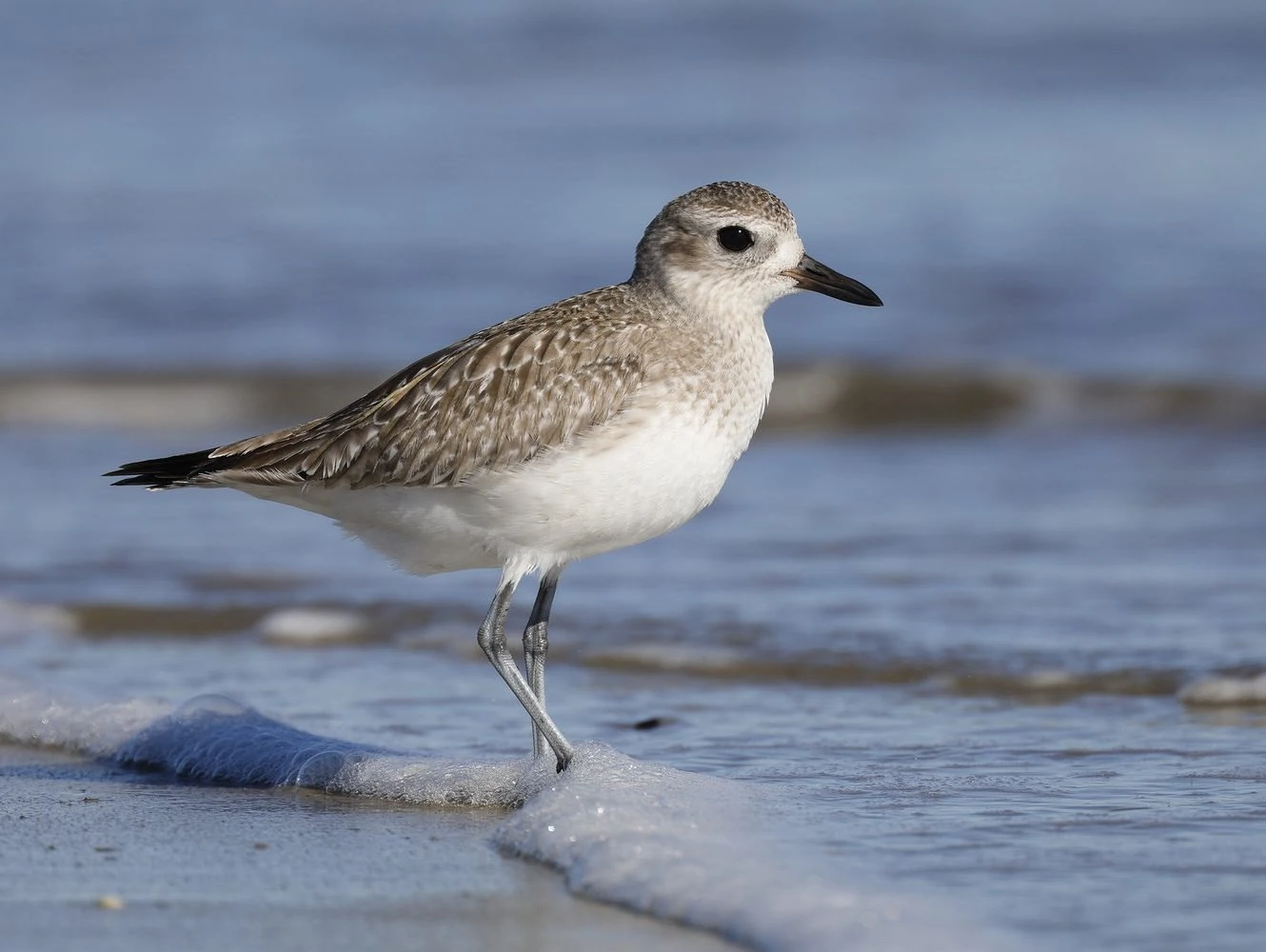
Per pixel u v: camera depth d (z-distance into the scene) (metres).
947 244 27.66
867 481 18.41
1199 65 40.25
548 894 7.86
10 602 14.20
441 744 10.66
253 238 28.81
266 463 9.60
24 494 18.12
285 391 22.58
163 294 25.97
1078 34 44.00
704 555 15.36
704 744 10.45
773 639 12.82
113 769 10.59
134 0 49.81
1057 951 6.82
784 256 9.95
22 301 25.64
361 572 15.17
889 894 7.48
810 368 22.48
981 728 10.72
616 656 12.63
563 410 9.30
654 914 7.52
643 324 9.62
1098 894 7.49
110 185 32.31
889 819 8.73
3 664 12.73
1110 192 30.20
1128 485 17.80
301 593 14.53
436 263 27.28
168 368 22.94
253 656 12.98
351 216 30.12
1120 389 21.84
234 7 49.25
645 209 30.05
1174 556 14.86
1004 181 31.20
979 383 22.12
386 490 9.52
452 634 13.38
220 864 8.41
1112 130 34.72
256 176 33.00
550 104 39.06
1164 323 24.14
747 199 9.94
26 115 37.91
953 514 16.72
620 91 40.16
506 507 9.41
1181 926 7.09
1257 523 15.95
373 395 9.78
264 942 7.29
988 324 24.38
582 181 32.28
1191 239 27.36
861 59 42.72
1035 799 9.10
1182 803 8.98
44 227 29.41
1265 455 18.97
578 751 9.72
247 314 25.14
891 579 14.41
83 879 8.20
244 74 42.12
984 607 13.48
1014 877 7.73
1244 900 7.41
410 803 9.63
